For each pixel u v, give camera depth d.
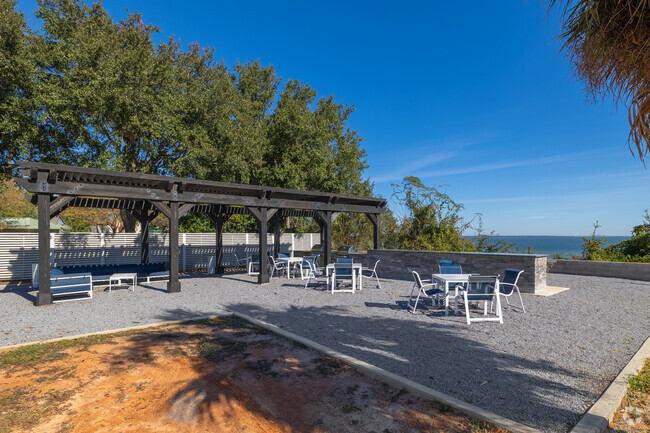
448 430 3.05
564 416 3.25
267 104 27.48
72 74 14.52
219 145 18.86
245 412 3.41
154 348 5.22
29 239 13.00
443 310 7.82
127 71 15.06
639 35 2.33
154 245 15.38
